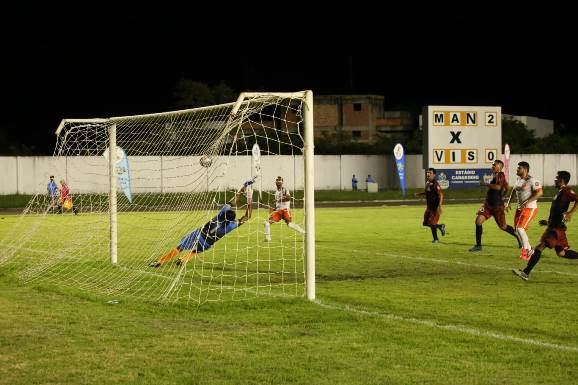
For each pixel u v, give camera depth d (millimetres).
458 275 12242
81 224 22734
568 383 5941
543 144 54750
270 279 11977
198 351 6953
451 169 40500
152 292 10555
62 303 9711
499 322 8258
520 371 6273
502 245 17078
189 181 28438
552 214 11828
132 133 15914
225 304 9391
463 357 6727
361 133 61219
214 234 12602
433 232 17562
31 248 17047
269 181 43531
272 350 6977
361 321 8305
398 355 6789
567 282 11438
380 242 17828
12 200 37906
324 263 13875
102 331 7863
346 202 38469
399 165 40656
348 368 6355
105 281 11703
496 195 15555
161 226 21688
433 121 40062
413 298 9906
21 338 7527
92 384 5906
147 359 6664
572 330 7840
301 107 10531
